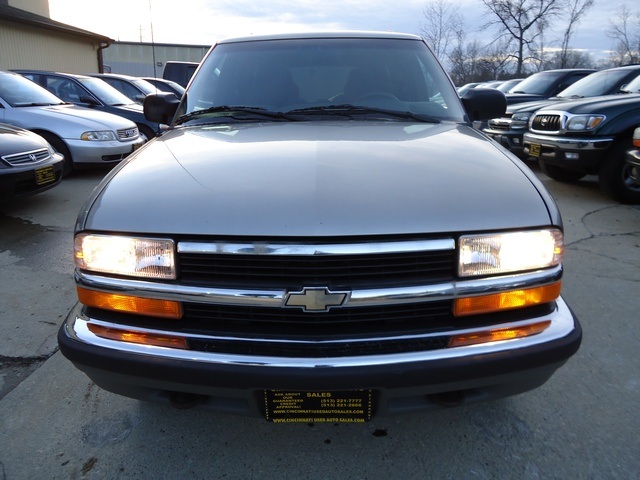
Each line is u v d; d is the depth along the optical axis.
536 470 1.86
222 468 1.89
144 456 1.94
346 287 1.49
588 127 5.55
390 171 1.71
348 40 2.95
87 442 2.02
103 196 1.70
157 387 1.59
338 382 1.48
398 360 1.49
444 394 1.63
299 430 2.08
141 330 1.58
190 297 1.53
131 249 1.57
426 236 1.50
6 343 2.77
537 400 2.25
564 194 6.20
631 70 7.34
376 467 1.89
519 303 1.60
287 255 1.47
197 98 2.77
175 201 1.60
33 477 1.84
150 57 27.98
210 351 1.52
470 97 2.88
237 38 3.09
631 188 5.56
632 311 3.08
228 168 1.77
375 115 2.53
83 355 1.61
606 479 1.81
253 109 2.59
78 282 1.67
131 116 8.98
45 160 5.36
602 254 4.08
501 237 1.55
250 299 1.50
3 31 15.75
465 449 1.96
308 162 1.78
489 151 1.99
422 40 3.04
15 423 2.12
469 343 1.55
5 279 3.65
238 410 1.63
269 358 1.49
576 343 1.63
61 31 18.20
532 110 7.64
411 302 1.52
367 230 1.47
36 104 7.36
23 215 5.33
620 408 2.19
